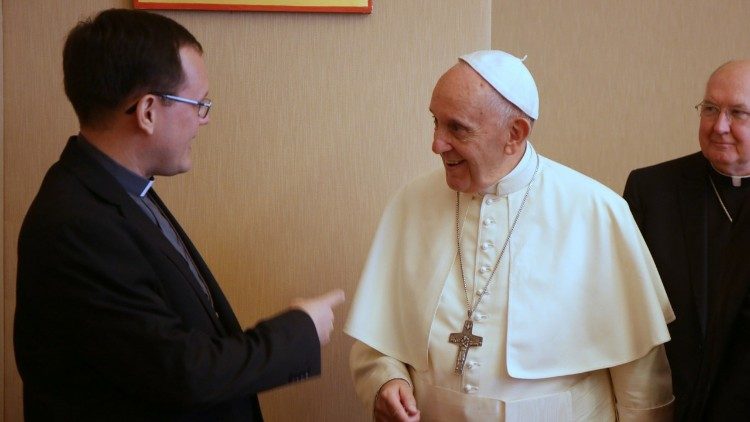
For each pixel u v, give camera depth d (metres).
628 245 2.05
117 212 1.55
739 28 3.84
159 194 2.81
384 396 2.00
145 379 1.46
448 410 2.02
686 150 3.92
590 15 3.93
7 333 2.80
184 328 1.55
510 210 2.07
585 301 2.04
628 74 3.93
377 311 2.18
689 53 3.88
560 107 3.98
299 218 2.84
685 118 3.91
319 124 2.81
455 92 1.91
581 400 2.05
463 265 2.08
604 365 2.01
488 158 1.96
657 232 2.56
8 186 2.77
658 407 2.06
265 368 1.54
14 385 2.82
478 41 2.78
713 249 2.49
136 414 1.53
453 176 2.02
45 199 1.51
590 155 3.98
